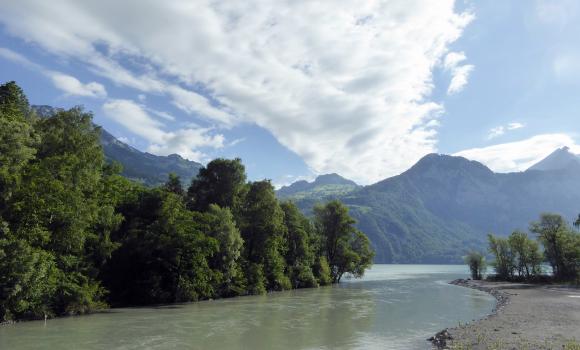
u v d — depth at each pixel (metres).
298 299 70.62
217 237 72.81
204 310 53.81
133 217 63.56
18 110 50.34
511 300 63.41
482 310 53.75
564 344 27.73
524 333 32.56
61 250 47.28
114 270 59.28
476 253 141.50
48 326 39.50
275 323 41.88
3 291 39.03
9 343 31.25
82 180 50.75
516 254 126.62
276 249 94.94
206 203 85.31
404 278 155.62
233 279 77.31
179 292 63.59
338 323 41.88
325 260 118.56
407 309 54.88
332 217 127.38
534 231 115.31
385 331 36.72
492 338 30.50
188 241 63.50
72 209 46.59
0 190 40.06
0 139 39.41
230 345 30.48
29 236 42.31
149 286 60.56
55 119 54.88
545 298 65.56
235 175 87.69
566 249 111.00
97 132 57.41
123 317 46.50
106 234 54.34
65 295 46.88
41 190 43.81
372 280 140.38
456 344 28.66
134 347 29.86
